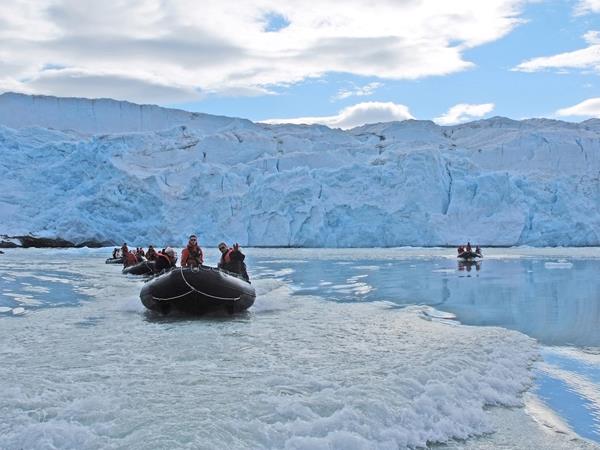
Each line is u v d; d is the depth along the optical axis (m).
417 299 14.11
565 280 19.70
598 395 6.33
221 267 13.27
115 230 55.91
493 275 21.86
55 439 4.25
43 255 38.88
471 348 7.77
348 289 16.45
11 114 90.62
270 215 54.12
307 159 65.56
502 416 5.58
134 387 5.59
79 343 8.02
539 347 8.60
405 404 5.22
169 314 11.33
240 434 4.34
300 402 5.04
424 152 57.25
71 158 61.97
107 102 94.69
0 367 6.46
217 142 72.25
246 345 7.91
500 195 55.75
